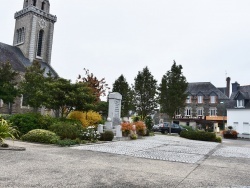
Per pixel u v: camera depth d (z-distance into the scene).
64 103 19.36
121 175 6.41
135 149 12.10
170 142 17.64
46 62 50.06
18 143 12.14
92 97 20.31
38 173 6.13
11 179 5.48
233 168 8.22
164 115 55.91
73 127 14.64
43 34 49.62
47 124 15.52
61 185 5.22
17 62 41.53
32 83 27.33
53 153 9.47
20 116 15.04
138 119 31.05
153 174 6.73
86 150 10.90
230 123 40.94
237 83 46.41
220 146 16.89
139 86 32.56
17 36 49.56
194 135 23.67
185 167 8.02
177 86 31.30
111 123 19.20
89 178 5.92
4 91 26.28
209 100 53.91
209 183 5.98
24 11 48.28
